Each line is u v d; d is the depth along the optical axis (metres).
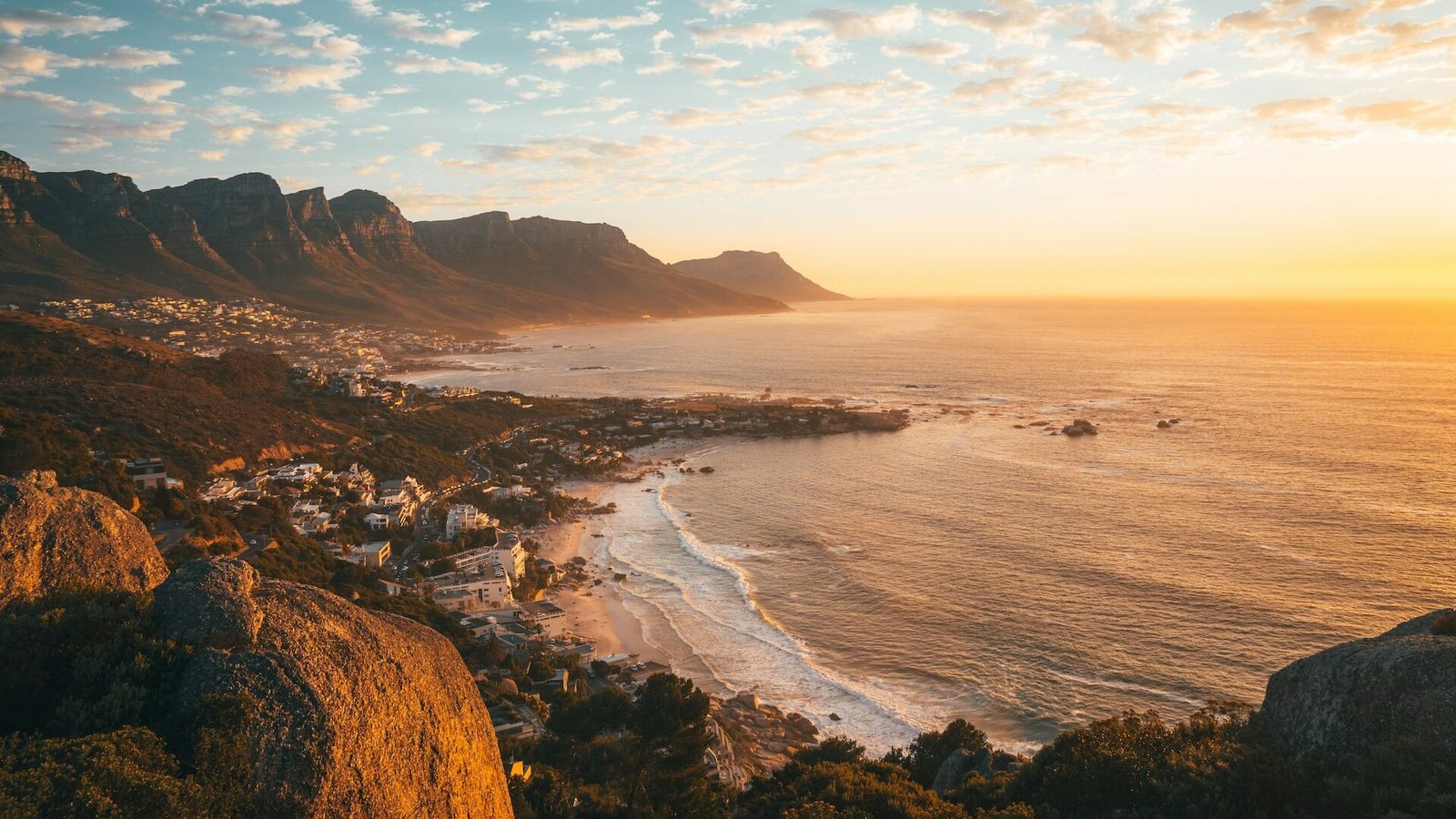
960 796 40.56
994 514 123.25
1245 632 77.56
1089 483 139.62
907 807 35.31
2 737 20.41
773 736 63.97
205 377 174.88
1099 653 75.25
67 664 22.77
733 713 67.06
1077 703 67.62
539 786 43.62
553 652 78.31
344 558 96.75
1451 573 89.19
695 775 43.66
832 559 106.25
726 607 92.00
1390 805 25.25
